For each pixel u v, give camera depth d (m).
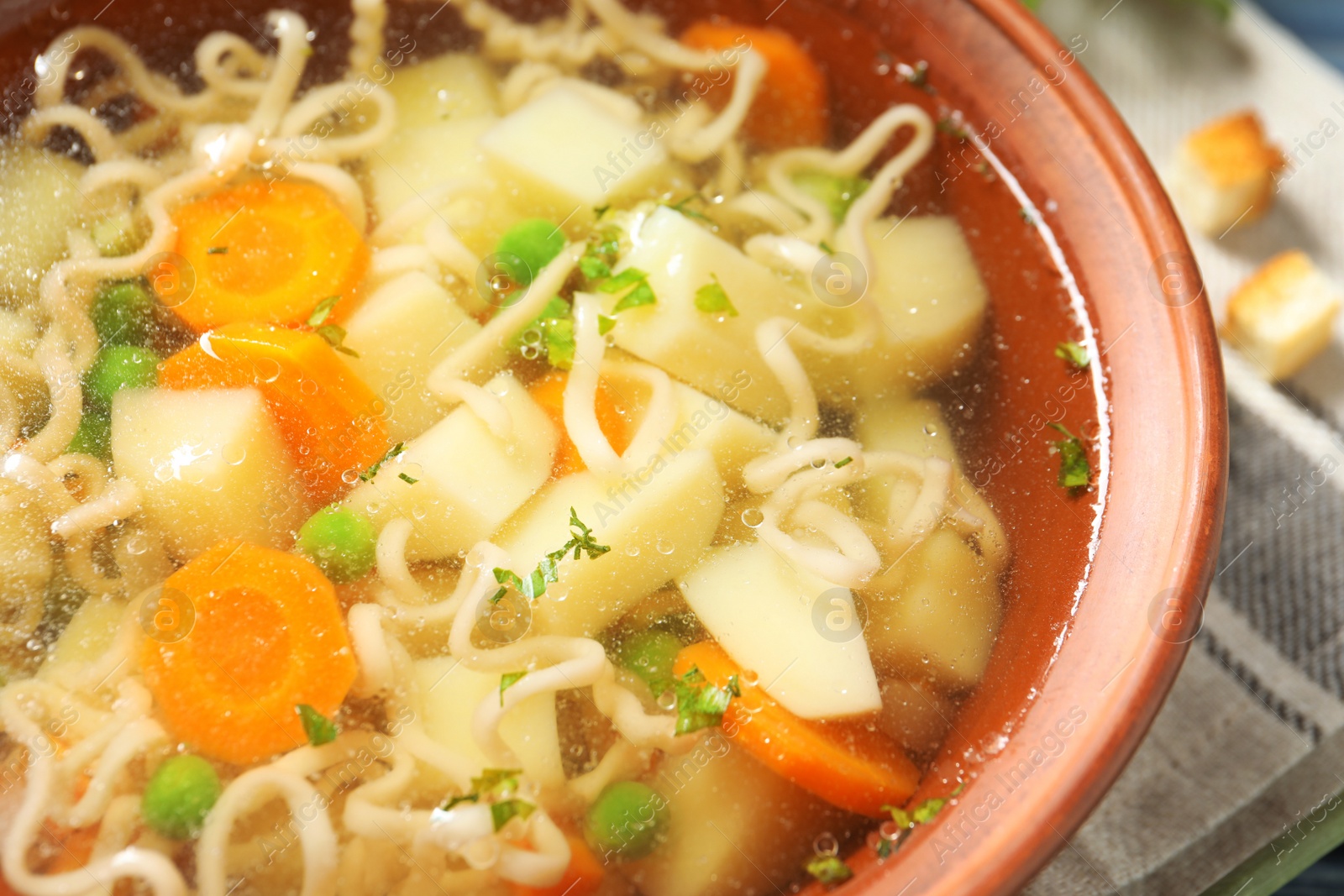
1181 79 0.35
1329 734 0.30
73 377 0.26
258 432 0.25
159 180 0.27
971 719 0.25
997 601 0.26
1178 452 0.26
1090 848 0.29
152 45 0.28
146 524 0.25
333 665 0.25
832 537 0.26
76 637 0.25
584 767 0.25
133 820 0.24
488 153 0.28
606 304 0.26
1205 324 0.26
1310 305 0.32
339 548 0.25
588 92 0.29
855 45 0.30
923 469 0.26
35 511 0.25
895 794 0.25
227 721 0.24
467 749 0.25
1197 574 0.25
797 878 0.25
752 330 0.27
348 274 0.26
